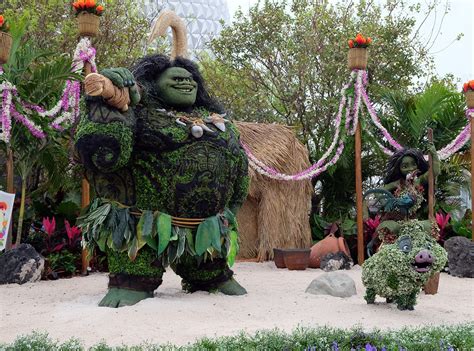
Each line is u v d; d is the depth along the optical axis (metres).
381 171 14.12
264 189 11.99
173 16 8.84
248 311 6.84
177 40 8.92
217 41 16.88
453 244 10.76
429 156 8.54
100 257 10.77
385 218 8.26
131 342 5.33
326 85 15.42
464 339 5.20
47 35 14.09
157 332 5.71
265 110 16.69
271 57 16.16
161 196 7.16
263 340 5.03
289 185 12.14
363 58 11.66
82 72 10.05
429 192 8.45
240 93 16.72
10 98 9.04
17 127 9.62
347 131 11.83
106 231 7.16
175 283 9.24
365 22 15.85
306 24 15.73
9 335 5.68
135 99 6.87
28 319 6.36
